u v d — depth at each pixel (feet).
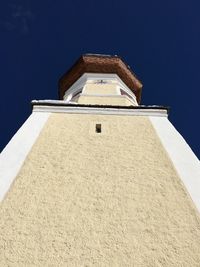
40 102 32.50
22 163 22.22
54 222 17.63
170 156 23.57
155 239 16.75
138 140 25.96
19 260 15.37
